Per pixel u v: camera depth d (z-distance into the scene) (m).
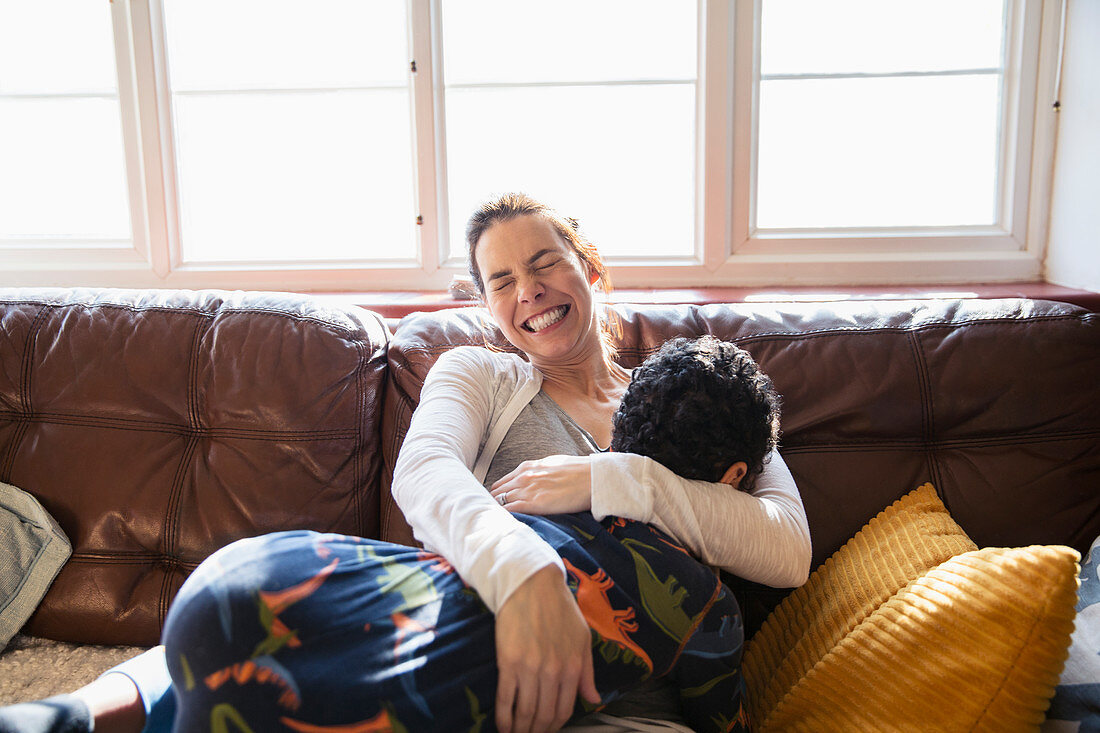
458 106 1.93
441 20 1.86
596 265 1.34
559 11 1.88
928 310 1.37
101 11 1.90
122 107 1.90
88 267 1.96
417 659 0.77
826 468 1.28
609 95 1.92
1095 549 1.14
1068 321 1.30
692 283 1.93
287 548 0.81
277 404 1.30
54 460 1.31
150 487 1.29
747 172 1.89
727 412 0.97
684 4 1.87
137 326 1.37
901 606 0.98
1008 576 0.93
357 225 1.99
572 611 0.82
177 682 0.73
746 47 1.84
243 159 1.97
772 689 1.09
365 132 1.95
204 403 1.33
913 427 1.29
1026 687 0.89
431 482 0.97
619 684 0.86
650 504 0.92
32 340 1.37
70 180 1.99
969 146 1.90
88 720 0.84
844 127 1.91
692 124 1.91
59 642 1.29
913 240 1.89
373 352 1.36
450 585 0.86
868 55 1.87
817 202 1.94
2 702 1.12
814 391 1.30
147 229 1.94
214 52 1.92
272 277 1.96
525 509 0.96
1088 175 1.70
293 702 0.71
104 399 1.33
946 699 0.90
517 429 1.17
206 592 0.74
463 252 1.98
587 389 1.27
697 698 0.95
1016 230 1.89
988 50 1.86
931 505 1.22
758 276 1.92
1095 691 0.93
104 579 1.27
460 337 1.38
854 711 0.95
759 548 0.99
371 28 1.91
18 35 1.92
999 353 1.29
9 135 1.97
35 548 1.26
